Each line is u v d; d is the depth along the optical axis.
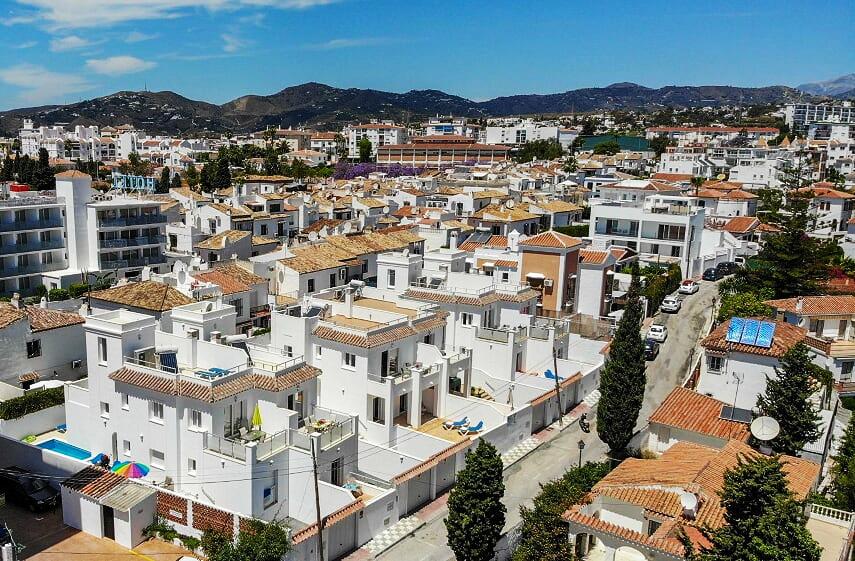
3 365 54.56
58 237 92.69
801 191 114.06
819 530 36.84
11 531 40.81
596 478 38.91
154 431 44.25
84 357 60.66
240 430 44.62
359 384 51.94
